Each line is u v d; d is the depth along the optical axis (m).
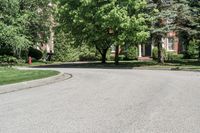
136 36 39.50
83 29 41.91
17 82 20.94
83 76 26.92
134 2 39.84
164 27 40.31
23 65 46.09
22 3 48.62
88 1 40.47
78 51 58.06
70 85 20.55
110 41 42.97
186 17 40.66
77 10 41.97
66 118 10.70
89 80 23.52
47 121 10.32
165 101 13.84
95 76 26.75
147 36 39.38
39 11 50.34
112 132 8.88
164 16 40.19
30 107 12.88
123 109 12.12
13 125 9.88
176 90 17.41
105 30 41.84
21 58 51.22
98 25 41.62
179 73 29.88
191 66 38.25
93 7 40.84
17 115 11.34
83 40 45.72
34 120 10.50
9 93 17.41
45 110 12.17
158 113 11.34
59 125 9.76
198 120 10.24
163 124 9.73
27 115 11.31
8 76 24.84
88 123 9.95
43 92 17.45
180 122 9.98
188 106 12.65
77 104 13.34
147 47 60.50
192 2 42.66
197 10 41.75
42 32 51.06
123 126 9.52
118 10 39.09
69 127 9.49
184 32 41.59
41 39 51.69
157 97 14.97
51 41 62.91
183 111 11.66
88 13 41.03
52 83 22.05
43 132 9.01
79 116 10.98
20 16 43.44
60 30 47.78
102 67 41.00
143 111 11.72
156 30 40.06
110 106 12.77
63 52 56.66
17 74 26.55
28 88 19.50
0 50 48.41
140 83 21.09
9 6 39.28
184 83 20.83
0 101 14.62
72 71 32.91
